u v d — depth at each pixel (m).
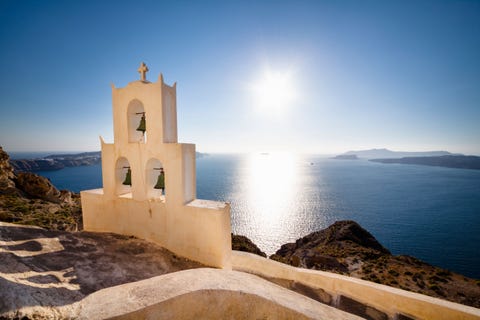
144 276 6.08
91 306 3.52
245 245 25.06
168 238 7.99
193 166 8.41
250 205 116.06
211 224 7.30
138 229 8.49
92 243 7.48
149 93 7.88
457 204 136.50
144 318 3.43
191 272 4.89
